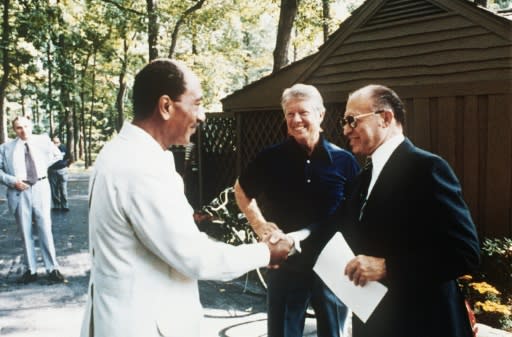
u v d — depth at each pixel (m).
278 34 11.79
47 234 6.34
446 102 6.47
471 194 6.25
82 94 32.38
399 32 6.98
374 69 7.34
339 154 3.04
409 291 1.98
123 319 1.76
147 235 1.76
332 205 2.97
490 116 6.03
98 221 1.81
